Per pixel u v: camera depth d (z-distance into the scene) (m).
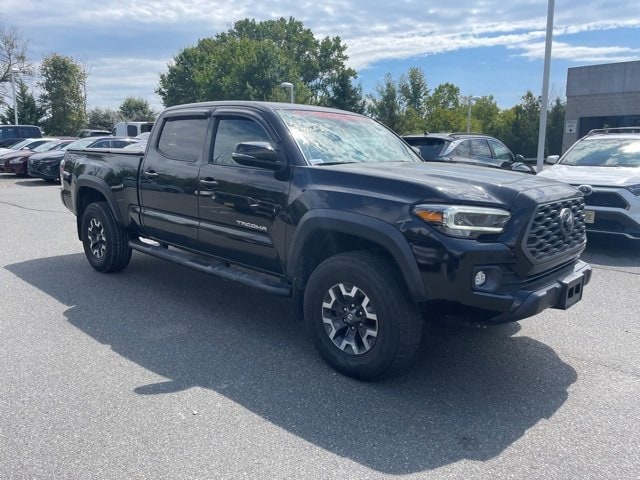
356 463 2.92
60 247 8.14
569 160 9.38
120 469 2.83
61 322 4.97
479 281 3.42
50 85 54.69
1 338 4.57
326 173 4.04
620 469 2.90
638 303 5.73
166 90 63.16
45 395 3.60
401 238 3.51
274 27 68.00
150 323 4.98
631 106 23.25
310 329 4.09
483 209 3.45
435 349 4.48
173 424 3.27
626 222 7.59
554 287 3.66
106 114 68.31
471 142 10.59
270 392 3.70
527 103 30.31
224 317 5.16
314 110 5.03
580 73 24.47
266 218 4.37
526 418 3.42
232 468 2.85
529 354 4.40
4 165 19.88
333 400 3.60
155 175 5.46
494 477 2.82
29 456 2.93
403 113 38.69
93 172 6.34
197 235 5.09
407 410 3.49
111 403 3.51
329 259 3.92
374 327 3.73
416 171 4.06
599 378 3.99
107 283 6.21
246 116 4.71
